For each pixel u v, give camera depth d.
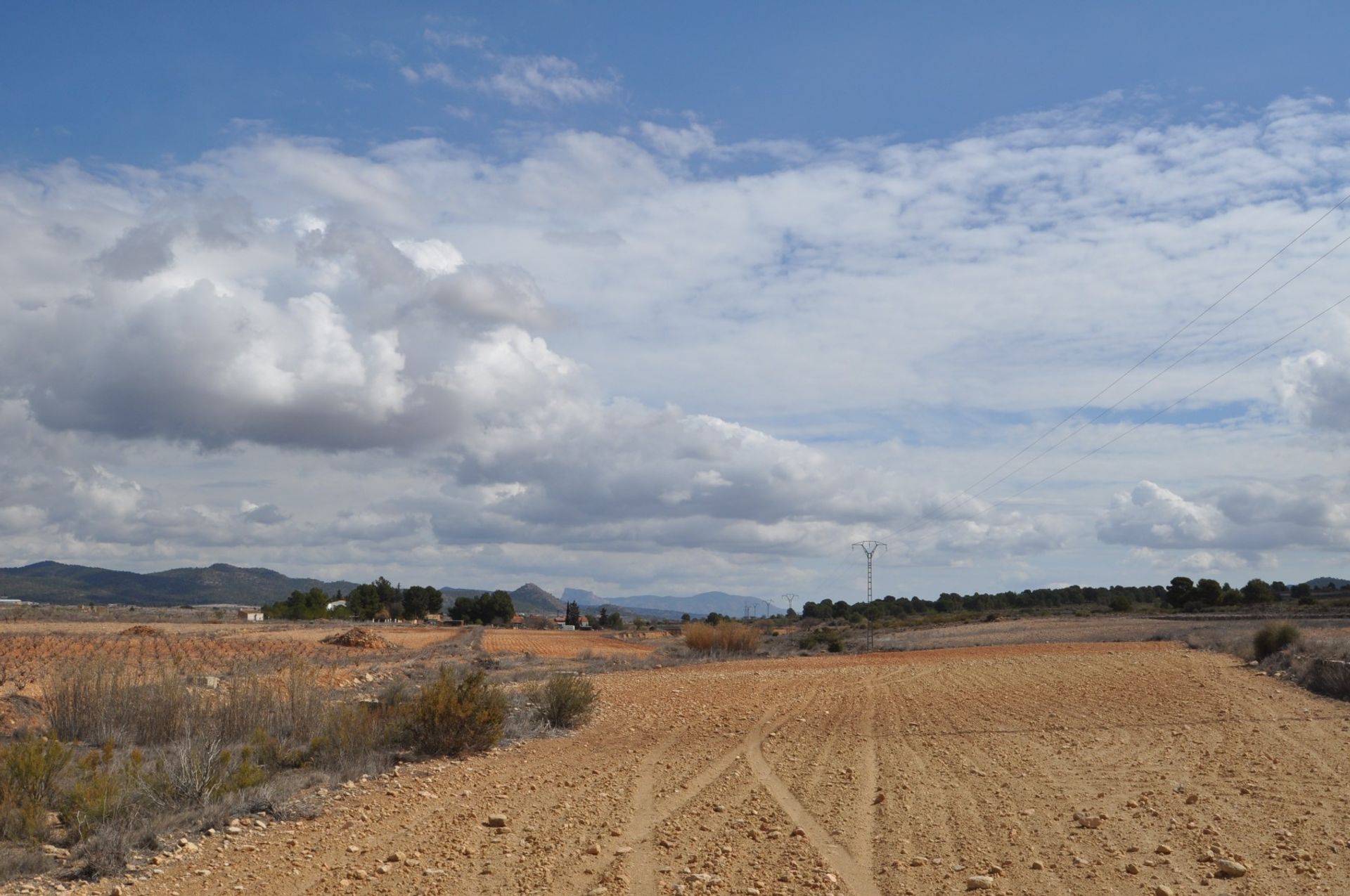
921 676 36.66
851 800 13.30
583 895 9.09
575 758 18.73
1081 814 11.75
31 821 11.98
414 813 13.46
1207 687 28.30
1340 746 16.88
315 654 57.53
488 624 170.75
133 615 116.31
